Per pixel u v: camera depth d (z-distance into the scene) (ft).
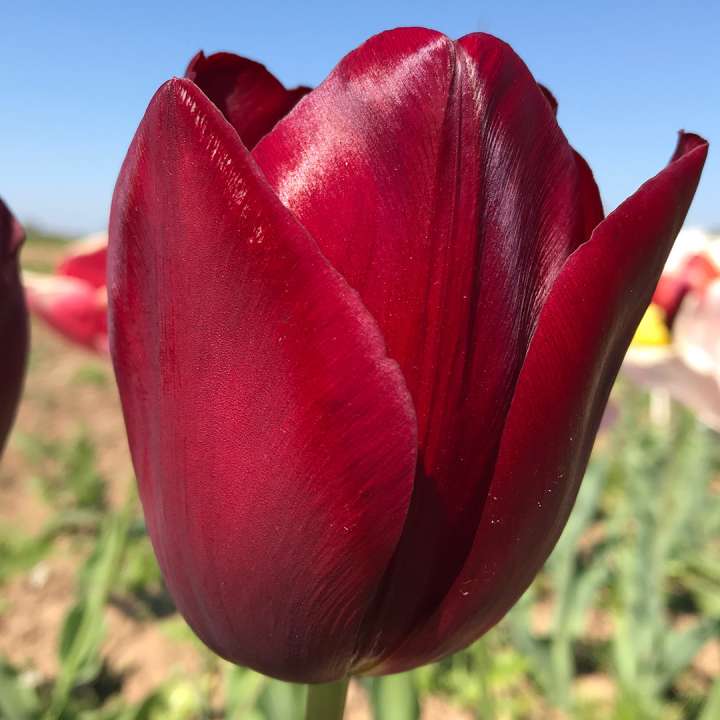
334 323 0.22
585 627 1.19
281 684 0.61
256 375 0.23
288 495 0.23
